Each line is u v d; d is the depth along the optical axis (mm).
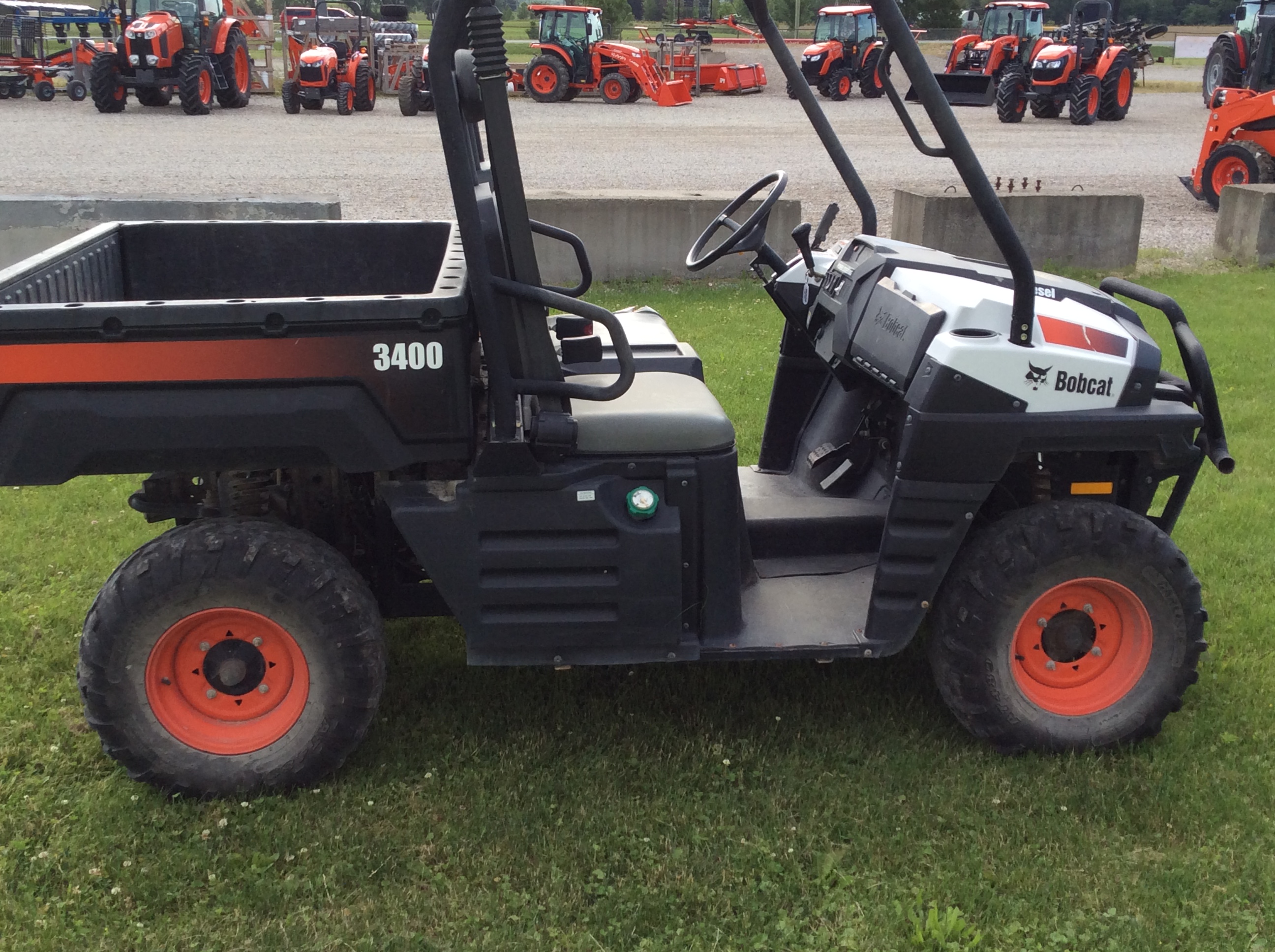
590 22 25391
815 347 3711
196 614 2832
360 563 3254
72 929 2549
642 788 3037
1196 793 3004
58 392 2625
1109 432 2922
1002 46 23875
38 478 2676
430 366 2711
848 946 2494
